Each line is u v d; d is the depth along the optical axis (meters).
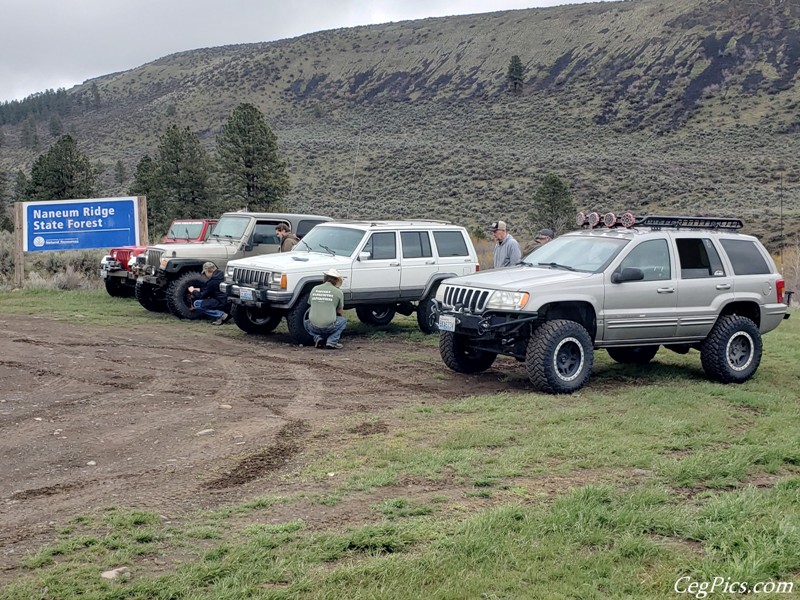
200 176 42.38
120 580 4.10
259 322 13.85
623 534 4.71
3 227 45.66
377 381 9.80
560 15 182.00
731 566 4.21
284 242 15.28
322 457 6.40
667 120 94.25
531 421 7.69
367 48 197.38
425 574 4.14
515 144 87.94
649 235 9.91
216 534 4.71
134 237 20.97
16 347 11.48
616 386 9.73
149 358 10.98
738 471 6.06
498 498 5.44
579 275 9.45
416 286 13.84
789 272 24.84
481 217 51.09
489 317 9.27
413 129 107.44
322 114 148.88
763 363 11.59
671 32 138.00
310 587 3.99
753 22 128.75
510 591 3.99
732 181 58.16
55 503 5.29
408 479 5.82
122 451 6.53
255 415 7.83
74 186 42.31
